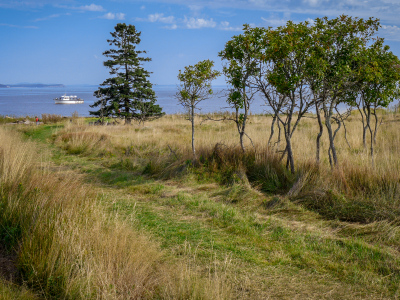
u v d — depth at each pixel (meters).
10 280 3.36
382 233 4.73
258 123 20.28
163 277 3.51
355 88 7.78
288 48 6.75
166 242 4.67
